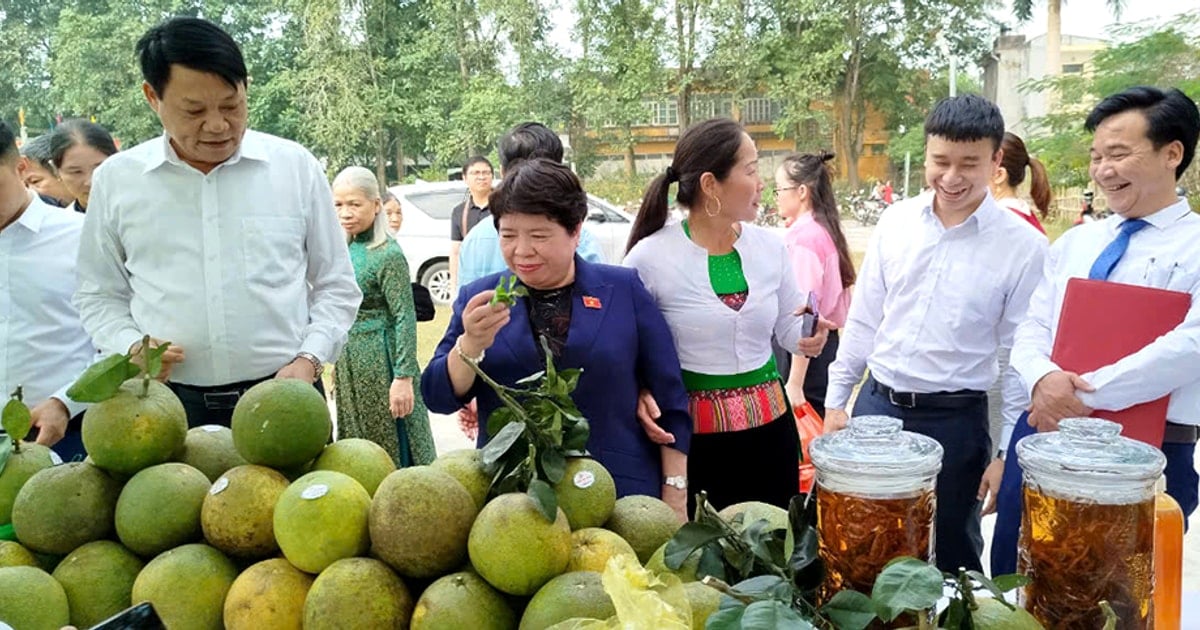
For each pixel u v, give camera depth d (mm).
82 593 1186
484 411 1896
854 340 2703
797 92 20672
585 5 21812
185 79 1911
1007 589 984
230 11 21609
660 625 941
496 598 1100
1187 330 1787
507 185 1820
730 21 20938
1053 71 18375
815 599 1068
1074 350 1896
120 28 19734
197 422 2225
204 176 2164
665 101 22297
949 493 2477
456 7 21219
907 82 22000
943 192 2359
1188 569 3084
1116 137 1958
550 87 22047
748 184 2146
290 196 2279
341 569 1106
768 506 1298
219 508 1205
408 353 3445
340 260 2436
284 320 2258
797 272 3346
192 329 2172
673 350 1955
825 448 1066
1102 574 1011
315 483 1176
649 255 2215
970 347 2432
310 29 20578
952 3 21562
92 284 2254
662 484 1911
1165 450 1951
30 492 1254
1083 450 1047
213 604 1168
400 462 3588
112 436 1271
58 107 20625
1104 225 2096
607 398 1850
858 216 20219
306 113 21125
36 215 2365
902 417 2508
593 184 21672
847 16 21219
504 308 1645
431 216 9516
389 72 21359
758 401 2242
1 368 2307
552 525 1094
